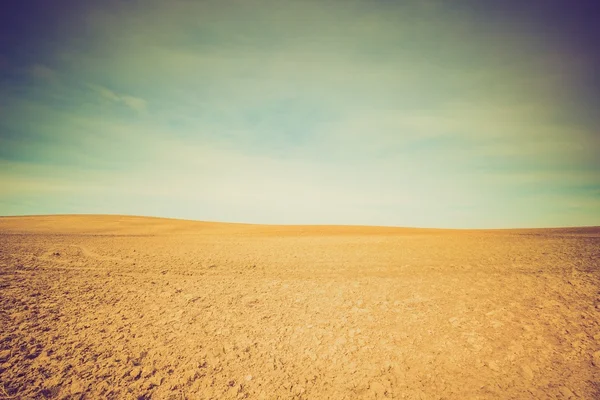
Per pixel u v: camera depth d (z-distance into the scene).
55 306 8.93
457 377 6.00
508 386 5.69
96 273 12.70
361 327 7.98
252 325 8.13
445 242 21.69
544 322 7.86
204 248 20.28
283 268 14.21
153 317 8.50
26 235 26.39
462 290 10.39
